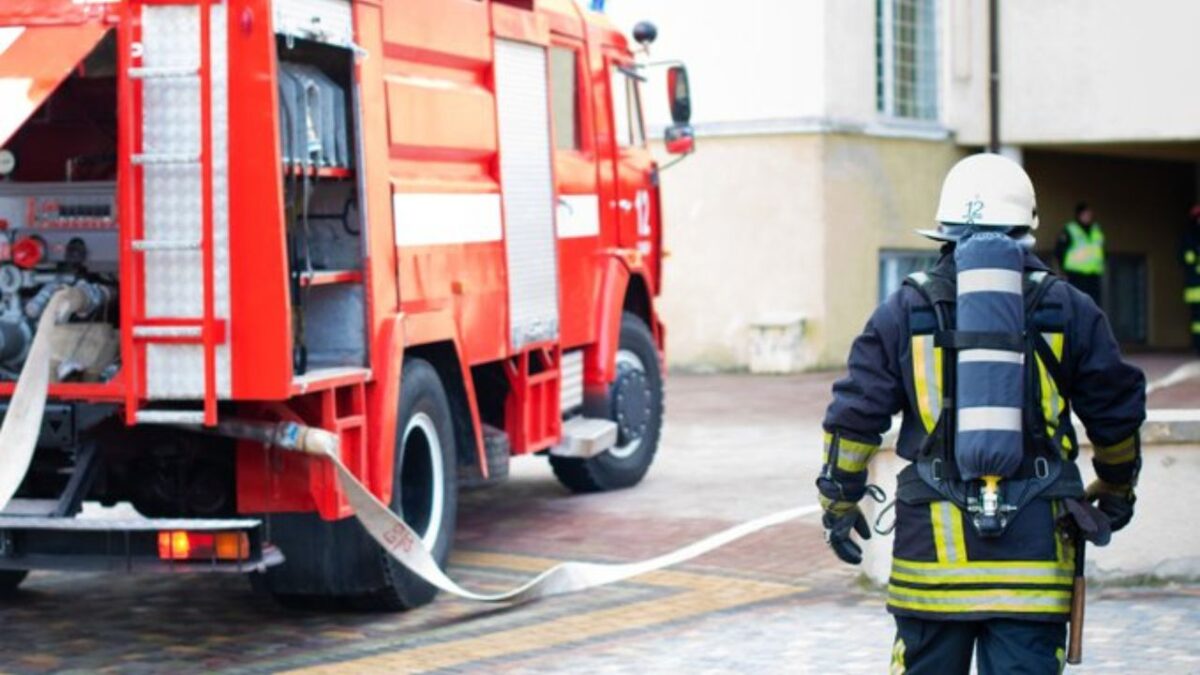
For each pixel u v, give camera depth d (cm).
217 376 806
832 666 791
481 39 1059
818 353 2372
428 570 914
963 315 505
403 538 895
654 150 2444
